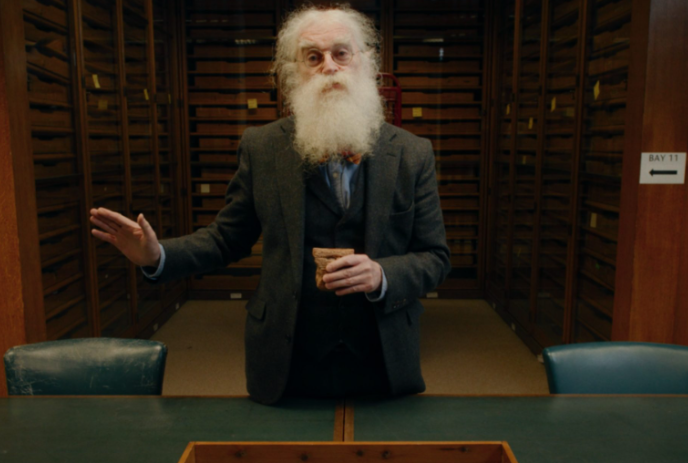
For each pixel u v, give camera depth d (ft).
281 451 3.12
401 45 16.89
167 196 15.87
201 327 14.98
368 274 3.70
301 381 4.41
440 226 4.41
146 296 13.99
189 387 11.07
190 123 17.20
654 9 7.20
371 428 3.77
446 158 17.31
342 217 4.28
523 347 13.35
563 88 10.82
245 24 16.60
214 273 17.78
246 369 4.47
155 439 3.64
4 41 7.30
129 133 12.50
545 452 3.43
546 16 11.54
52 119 8.93
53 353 4.91
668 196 7.56
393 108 13.93
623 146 8.21
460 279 17.69
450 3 16.56
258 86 16.93
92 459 3.40
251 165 4.50
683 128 7.41
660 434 3.66
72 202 9.65
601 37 9.14
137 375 4.89
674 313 7.79
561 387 4.71
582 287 10.11
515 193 14.42
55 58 9.02
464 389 10.91
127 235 3.87
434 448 3.09
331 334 4.30
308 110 4.12
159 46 15.35
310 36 4.14
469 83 16.90
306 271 4.32
